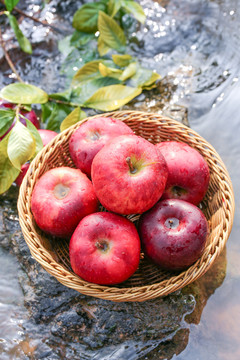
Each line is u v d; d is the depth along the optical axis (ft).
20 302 2.04
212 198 2.11
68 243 2.07
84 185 1.94
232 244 2.14
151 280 1.96
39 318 1.97
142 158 1.83
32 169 2.05
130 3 2.78
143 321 1.91
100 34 2.70
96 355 1.89
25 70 2.80
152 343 1.90
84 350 1.90
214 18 2.89
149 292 1.77
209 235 2.01
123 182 1.78
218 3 2.94
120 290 1.79
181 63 2.76
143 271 1.98
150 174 1.80
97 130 2.06
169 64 2.77
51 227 1.92
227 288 2.02
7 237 2.22
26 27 2.96
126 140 1.84
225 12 2.90
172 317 1.93
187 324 1.93
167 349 1.89
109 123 2.07
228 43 2.78
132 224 1.86
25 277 2.09
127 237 1.80
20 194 1.99
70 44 2.89
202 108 2.57
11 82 2.76
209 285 2.03
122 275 1.80
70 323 1.93
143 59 2.80
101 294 1.77
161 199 2.05
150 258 1.89
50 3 3.05
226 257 2.10
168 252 1.83
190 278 1.81
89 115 2.59
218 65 2.72
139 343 1.90
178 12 2.95
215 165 2.09
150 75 2.61
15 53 2.86
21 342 1.94
